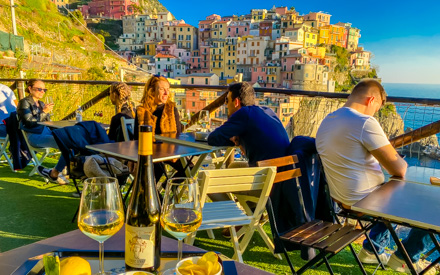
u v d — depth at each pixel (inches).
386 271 101.3
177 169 132.7
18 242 106.8
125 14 4955.7
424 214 61.6
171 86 182.7
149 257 35.0
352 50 4163.4
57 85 269.4
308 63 3034.0
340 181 89.0
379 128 85.1
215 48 3560.5
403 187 78.7
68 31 2174.0
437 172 103.5
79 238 45.4
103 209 35.8
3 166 194.9
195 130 142.6
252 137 106.7
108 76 1283.2
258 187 85.3
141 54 4224.9
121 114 149.7
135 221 35.4
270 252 109.8
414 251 94.3
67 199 146.6
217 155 180.2
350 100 95.3
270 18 4266.7
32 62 369.1
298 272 79.0
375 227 103.3
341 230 85.0
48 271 27.7
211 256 34.3
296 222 91.5
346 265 103.7
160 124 139.7
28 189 157.6
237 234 96.7
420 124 118.6
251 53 3437.5
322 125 93.3
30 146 169.5
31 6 1971.0
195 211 38.5
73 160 119.9
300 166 95.1
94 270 37.3
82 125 125.3
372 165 87.9
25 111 164.1
